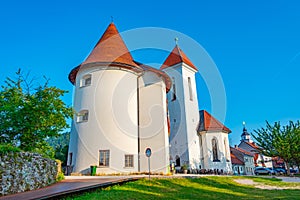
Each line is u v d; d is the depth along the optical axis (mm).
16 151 9516
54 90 15305
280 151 31641
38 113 13867
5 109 12766
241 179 20453
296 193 13695
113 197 9578
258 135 34281
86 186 9969
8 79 14266
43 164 11133
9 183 8656
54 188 9820
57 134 14586
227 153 33406
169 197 10695
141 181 13508
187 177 16391
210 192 13031
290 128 32656
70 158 20531
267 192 14102
